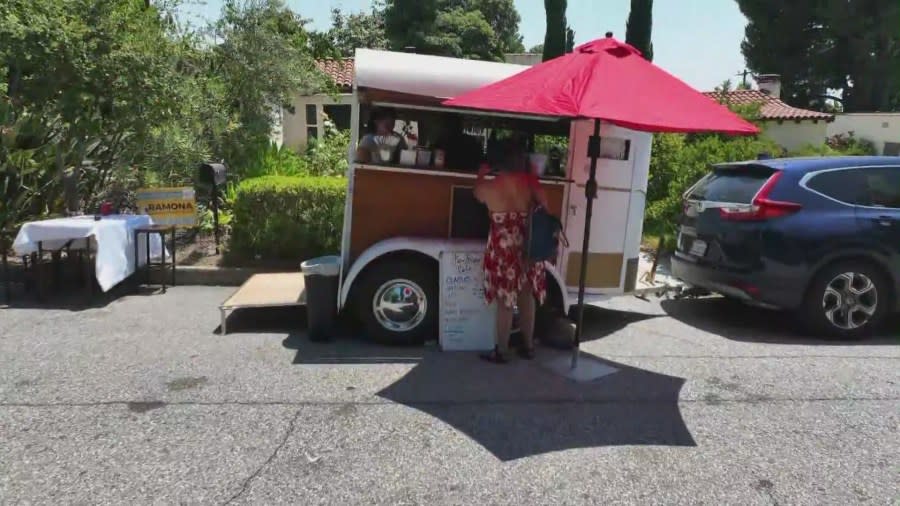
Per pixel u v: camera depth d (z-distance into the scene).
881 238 5.72
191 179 9.48
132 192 8.98
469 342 5.30
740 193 6.05
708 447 3.68
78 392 4.26
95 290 7.17
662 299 7.38
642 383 4.65
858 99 31.58
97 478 3.20
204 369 4.73
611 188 5.66
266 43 10.92
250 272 7.70
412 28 27.08
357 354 5.14
